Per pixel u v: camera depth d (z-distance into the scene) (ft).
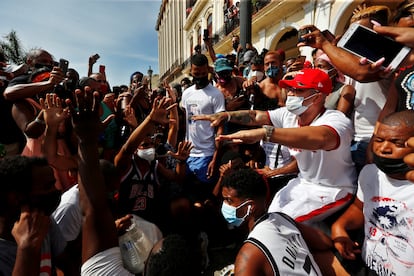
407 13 6.39
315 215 5.67
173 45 116.37
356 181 5.87
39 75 8.51
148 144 7.86
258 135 4.77
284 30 35.40
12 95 7.48
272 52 10.50
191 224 8.37
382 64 5.35
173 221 8.38
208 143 10.16
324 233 5.23
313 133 4.78
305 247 4.43
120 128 10.34
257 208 4.57
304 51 28.48
